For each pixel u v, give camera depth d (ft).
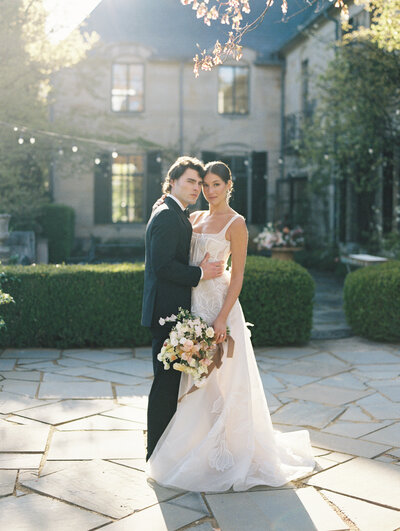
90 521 8.35
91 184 54.80
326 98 37.37
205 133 56.34
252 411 10.03
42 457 10.59
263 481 9.66
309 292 20.44
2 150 36.83
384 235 38.40
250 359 10.28
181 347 9.32
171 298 9.93
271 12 48.55
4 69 33.47
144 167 55.52
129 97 55.67
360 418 13.08
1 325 17.56
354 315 22.02
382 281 20.81
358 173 38.63
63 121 41.39
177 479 9.45
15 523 8.25
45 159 43.09
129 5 52.49
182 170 10.00
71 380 15.70
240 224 10.13
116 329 19.79
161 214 9.75
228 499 9.14
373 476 9.96
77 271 19.62
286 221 51.72
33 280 19.42
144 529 8.18
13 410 13.12
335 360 18.52
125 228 55.42
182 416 9.83
